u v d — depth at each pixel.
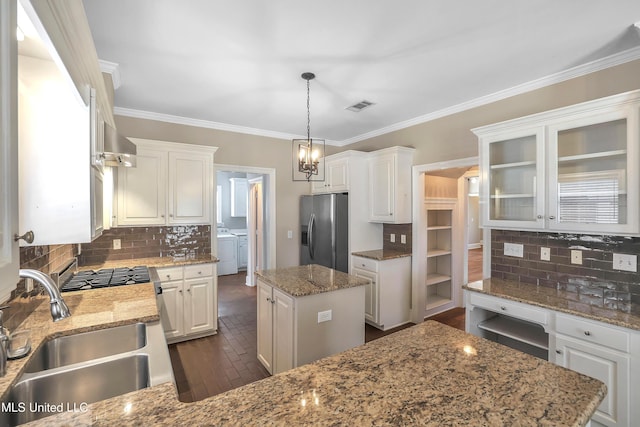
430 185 4.16
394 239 4.22
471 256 8.60
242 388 0.91
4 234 0.72
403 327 3.83
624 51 2.22
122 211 3.16
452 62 2.42
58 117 1.31
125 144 1.87
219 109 3.53
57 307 1.07
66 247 2.48
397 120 3.95
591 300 2.18
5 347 1.08
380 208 4.02
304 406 0.82
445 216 4.52
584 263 2.36
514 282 2.72
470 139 3.28
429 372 1.01
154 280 2.39
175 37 2.07
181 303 3.24
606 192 2.03
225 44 2.16
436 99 3.20
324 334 2.31
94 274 2.58
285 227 4.76
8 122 0.72
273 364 2.54
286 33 2.03
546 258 2.57
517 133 2.42
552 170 2.23
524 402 0.85
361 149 4.74
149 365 1.16
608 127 2.04
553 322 2.06
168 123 3.81
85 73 1.44
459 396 0.88
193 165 3.55
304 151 2.78
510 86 2.86
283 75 2.64
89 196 1.36
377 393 0.89
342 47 2.20
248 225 5.77
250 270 5.66
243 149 4.37
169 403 0.83
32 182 1.28
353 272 4.04
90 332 1.45
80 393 1.13
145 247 3.53
